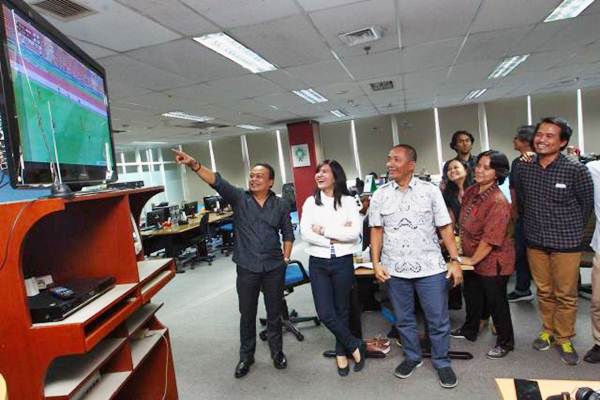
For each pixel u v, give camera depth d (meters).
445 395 2.10
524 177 2.33
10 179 0.98
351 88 5.97
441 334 2.19
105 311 1.12
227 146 11.96
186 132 9.22
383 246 2.32
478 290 2.63
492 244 2.30
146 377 1.82
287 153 11.39
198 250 6.43
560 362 2.31
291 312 3.50
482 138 9.67
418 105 8.82
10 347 0.99
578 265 2.23
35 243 1.36
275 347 2.57
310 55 4.03
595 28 4.03
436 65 5.00
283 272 2.56
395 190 2.25
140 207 1.77
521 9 3.28
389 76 5.38
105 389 1.27
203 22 2.94
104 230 1.37
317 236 2.32
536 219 2.29
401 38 3.76
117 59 3.55
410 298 2.28
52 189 1.06
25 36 1.09
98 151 1.58
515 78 6.57
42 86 1.17
